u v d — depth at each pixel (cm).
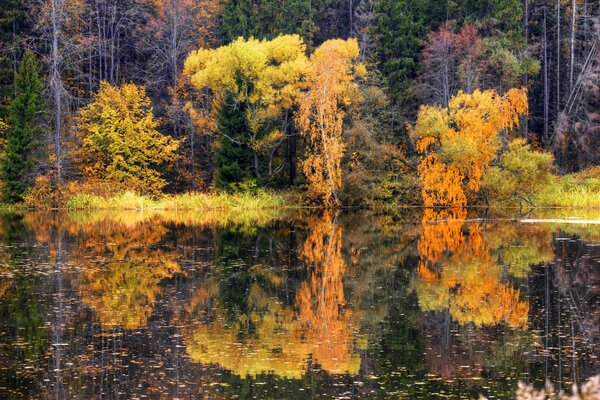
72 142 5841
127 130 5841
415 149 5884
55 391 1416
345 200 5728
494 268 2739
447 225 4312
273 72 5622
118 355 1642
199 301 2197
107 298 2223
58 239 3600
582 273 2612
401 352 1669
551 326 1895
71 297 2233
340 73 5438
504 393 1412
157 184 5875
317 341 1764
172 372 1527
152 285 2430
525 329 1864
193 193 5725
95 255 3073
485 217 4812
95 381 1471
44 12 6006
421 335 1814
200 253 3158
